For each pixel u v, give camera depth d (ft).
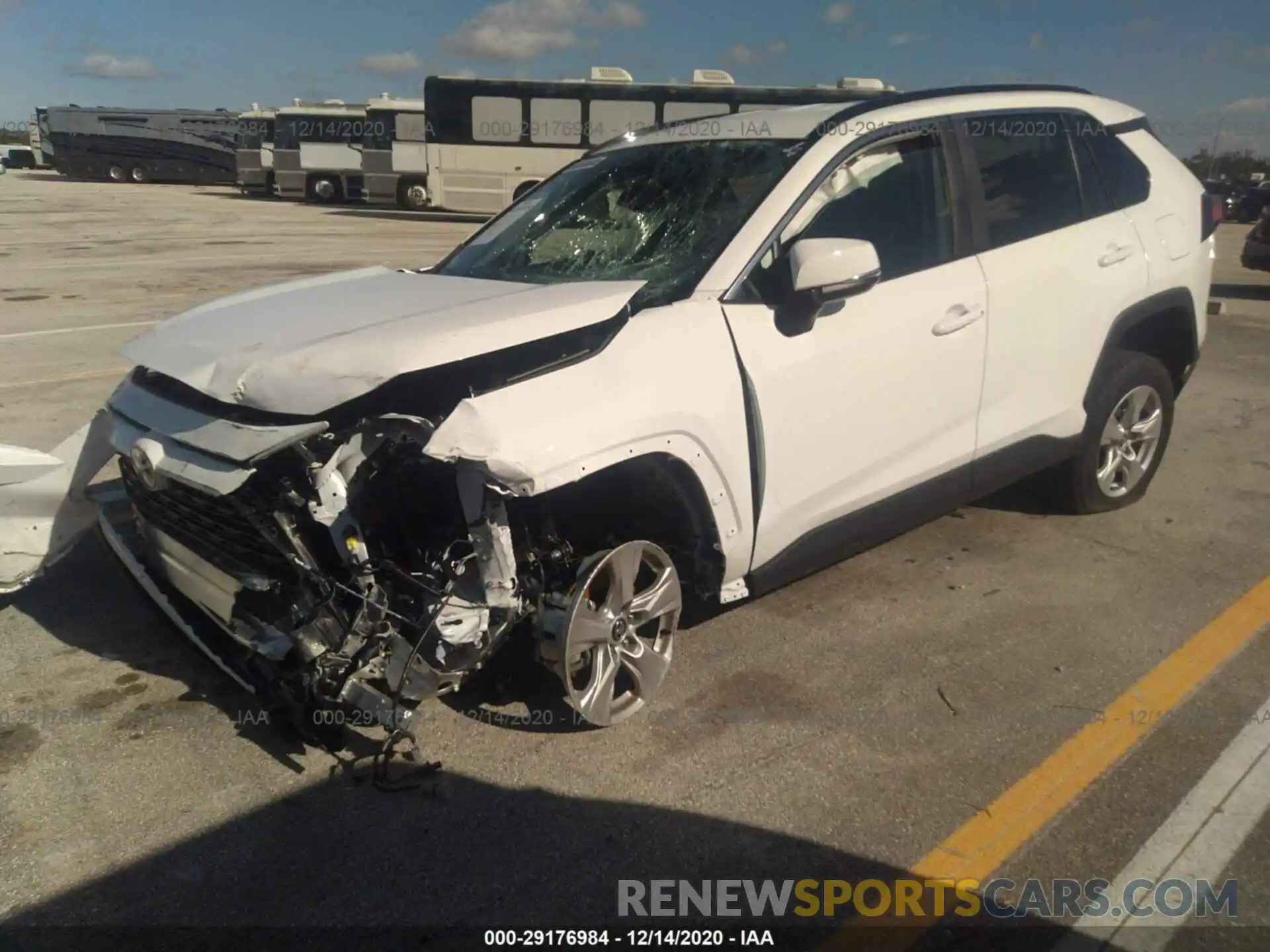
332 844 9.02
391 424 8.82
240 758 10.27
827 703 11.27
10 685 11.59
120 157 146.00
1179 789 9.72
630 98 74.28
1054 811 9.44
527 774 10.02
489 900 8.38
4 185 137.18
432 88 76.38
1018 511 17.10
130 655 12.30
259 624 9.77
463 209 78.38
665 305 10.68
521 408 8.94
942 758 10.27
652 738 10.61
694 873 8.68
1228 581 14.35
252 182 112.88
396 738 9.63
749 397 10.61
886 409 12.04
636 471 10.03
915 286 12.32
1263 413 23.53
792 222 11.49
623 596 10.30
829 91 70.54
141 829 9.20
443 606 9.11
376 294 11.51
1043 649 12.47
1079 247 14.32
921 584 14.32
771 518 11.12
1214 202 16.88
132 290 41.04
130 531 12.68
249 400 9.24
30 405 22.61
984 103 13.92
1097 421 15.48
